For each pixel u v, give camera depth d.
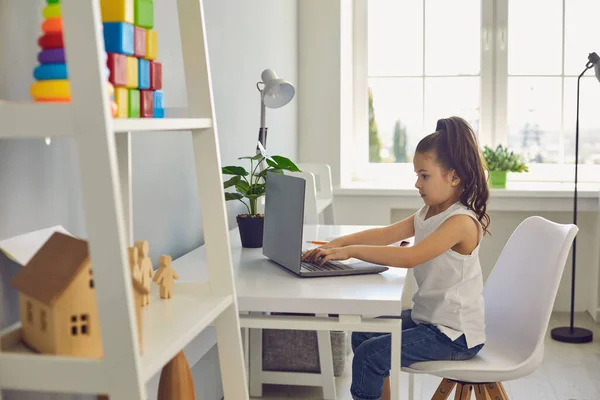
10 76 1.28
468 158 2.02
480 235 2.03
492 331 2.15
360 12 4.43
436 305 2.01
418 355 1.95
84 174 0.97
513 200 4.01
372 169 4.52
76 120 0.96
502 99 4.38
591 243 4.15
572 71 4.34
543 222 2.12
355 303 1.73
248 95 3.09
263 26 3.33
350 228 2.73
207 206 1.46
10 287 1.27
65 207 1.50
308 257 2.11
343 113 4.30
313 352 2.85
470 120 4.43
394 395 1.75
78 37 0.95
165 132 2.17
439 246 1.96
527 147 4.41
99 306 0.99
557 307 4.24
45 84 1.09
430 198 2.07
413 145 4.48
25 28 1.34
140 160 1.97
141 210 1.98
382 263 1.97
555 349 3.52
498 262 2.23
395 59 4.45
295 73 4.12
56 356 1.03
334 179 4.24
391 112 4.48
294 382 2.85
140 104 1.36
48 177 1.42
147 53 1.35
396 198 4.07
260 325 1.77
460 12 4.38
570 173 4.39
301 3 4.17
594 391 2.97
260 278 1.96
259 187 2.46
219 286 1.48
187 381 1.40
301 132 4.24
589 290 4.18
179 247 2.31
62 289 1.04
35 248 1.26
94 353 1.08
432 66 4.42
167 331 1.24
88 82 0.96
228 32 2.76
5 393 1.24
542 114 4.38
